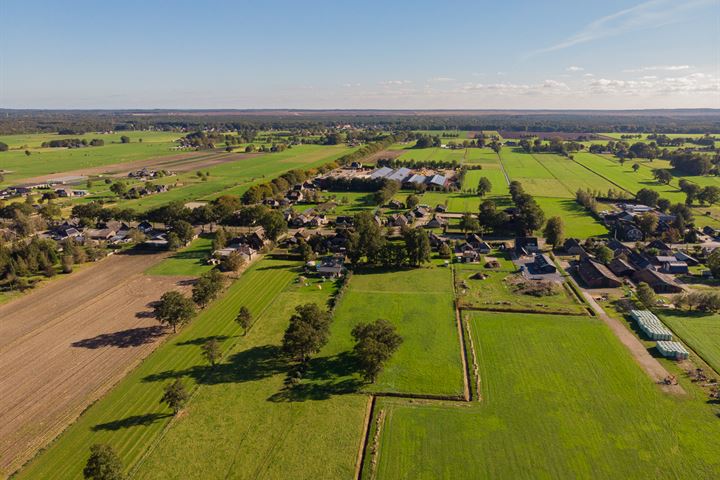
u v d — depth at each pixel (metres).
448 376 81.25
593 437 65.62
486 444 64.69
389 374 82.19
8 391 79.56
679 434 65.94
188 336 97.56
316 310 89.19
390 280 128.50
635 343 91.38
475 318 103.44
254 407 73.50
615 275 127.50
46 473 61.44
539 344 91.44
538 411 71.38
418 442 65.25
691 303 103.88
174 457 63.34
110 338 97.50
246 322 96.50
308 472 60.38
